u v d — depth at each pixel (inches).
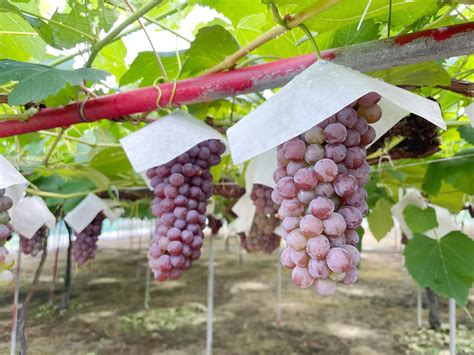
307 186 29.5
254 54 61.0
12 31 64.5
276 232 104.3
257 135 28.5
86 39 54.9
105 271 305.6
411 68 49.5
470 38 38.8
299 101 28.4
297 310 206.8
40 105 55.2
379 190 101.7
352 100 26.2
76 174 107.3
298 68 45.8
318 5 36.9
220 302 223.0
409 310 203.9
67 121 52.5
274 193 33.0
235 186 116.9
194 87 49.7
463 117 88.0
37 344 157.9
